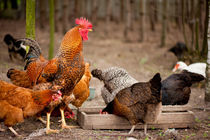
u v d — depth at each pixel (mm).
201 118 5633
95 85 8102
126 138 4398
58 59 4527
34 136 4457
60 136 4484
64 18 15469
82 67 4645
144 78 9062
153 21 18062
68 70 4504
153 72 9664
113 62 10891
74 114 5719
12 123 4312
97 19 21094
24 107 4336
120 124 4855
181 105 5707
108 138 4449
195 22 10172
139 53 13430
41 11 16219
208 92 6715
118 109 4703
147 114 4484
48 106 4574
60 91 4648
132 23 18609
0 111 4246
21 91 4387
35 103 4395
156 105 4445
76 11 17172
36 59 5152
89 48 14188
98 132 4695
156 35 17547
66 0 15398
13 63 9562
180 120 4934
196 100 7008
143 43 15922
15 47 9398
